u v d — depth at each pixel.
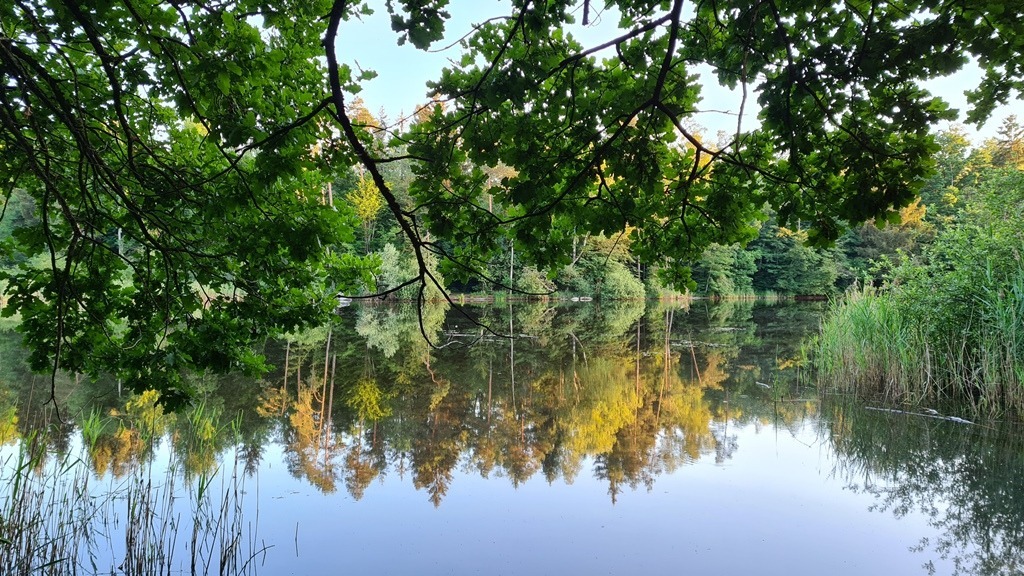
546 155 2.50
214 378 10.42
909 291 8.73
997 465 5.76
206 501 4.90
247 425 7.43
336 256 3.88
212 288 3.26
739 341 15.63
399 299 29.19
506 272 31.95
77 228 2.40
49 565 3.70
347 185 31.30
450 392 9.71
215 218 3.13
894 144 2.11
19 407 7.82
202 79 2.02
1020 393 7.20
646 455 6.33
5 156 2.80
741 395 9.18
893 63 1.83
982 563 3.98
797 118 2.09
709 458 6.18
